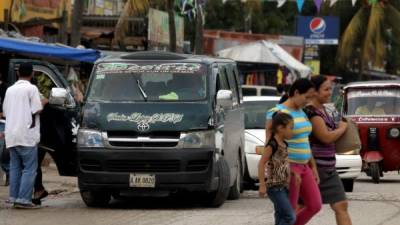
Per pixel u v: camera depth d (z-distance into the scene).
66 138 23.02
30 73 21.88
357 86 34.28
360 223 19.83
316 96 15.45
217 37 68.88
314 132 15.37
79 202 24.17
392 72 95.94
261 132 28.16
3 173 27.41
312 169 15.42
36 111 21.53
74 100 23.56
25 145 21.56
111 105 22.05
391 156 32.91
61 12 45.16
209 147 21.56
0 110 24.33
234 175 24.70
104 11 51.06
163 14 49.12
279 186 14.73
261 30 93.50
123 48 46.75
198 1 46.88
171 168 21.38
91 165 21.66
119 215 20.95
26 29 42.06
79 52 30.73
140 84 22.61
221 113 22.78
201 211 21.88
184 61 23.09
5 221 19.83
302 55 73.81
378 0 75.31
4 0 39.56
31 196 22.14
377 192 28.33
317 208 15.25
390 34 82.31
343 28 85.50
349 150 15.63
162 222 19.61
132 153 21.38
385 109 33.41
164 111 21.78
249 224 19.31
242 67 62.19
